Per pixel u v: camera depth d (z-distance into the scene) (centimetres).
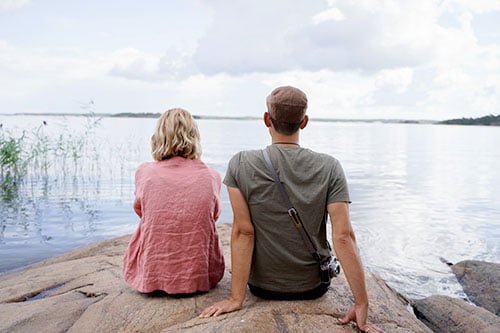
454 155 2683
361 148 3167
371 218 930
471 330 397
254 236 306
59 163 1548
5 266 564
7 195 1038
